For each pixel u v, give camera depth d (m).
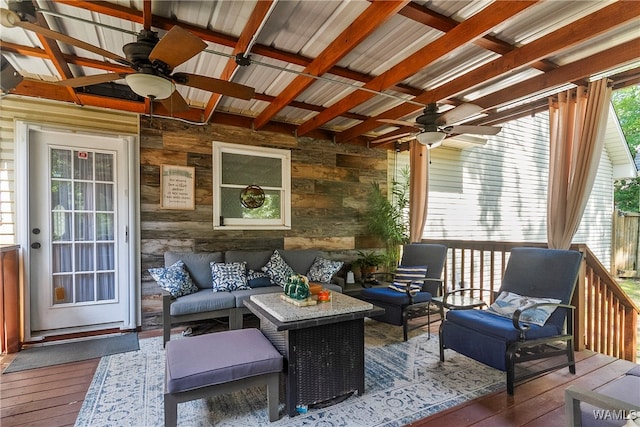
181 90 3.65
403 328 3.58
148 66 2.04
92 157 3.66
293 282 2.62
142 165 3.85
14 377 2.63
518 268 3.06
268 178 4.62
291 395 2.11
